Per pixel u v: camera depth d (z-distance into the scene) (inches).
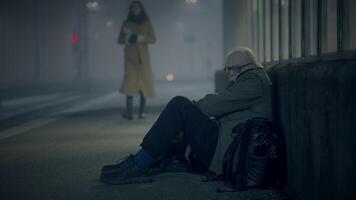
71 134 368.2
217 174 199.5
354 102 111.5
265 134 185.5
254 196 180.9
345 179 118.3
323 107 135.3
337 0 155.9
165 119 198.4
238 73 205.3
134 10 456.1
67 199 181.2
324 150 135.2
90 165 244.5
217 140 201.8
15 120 515.5
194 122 200.8
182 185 199.6
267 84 200.2
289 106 180.4
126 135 357.4
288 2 249.4
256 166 185.2
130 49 458.3
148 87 464.8
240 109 199.8
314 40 195.8
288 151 183.3
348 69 117.1
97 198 182.1
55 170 233.5
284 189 189.2
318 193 142.3
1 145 318.3
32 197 184.5
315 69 148.9
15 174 225.9
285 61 256.5
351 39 147.3
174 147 216.4
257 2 382.0
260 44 374.9
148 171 219.6
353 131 112.3
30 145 315.9
